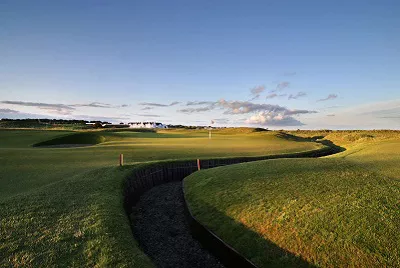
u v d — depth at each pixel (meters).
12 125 138.50
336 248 13.02
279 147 57.47
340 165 27.70
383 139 57.69
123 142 63.38
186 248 17.33
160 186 31.59
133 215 22.66
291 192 20.03
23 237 13.45
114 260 11.79
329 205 16.81
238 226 17.03
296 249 13.70
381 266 11.54
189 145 57.03
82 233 14.03
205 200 22.22
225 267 15.22
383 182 20.34
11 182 23.64
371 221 14.43
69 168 29.53
